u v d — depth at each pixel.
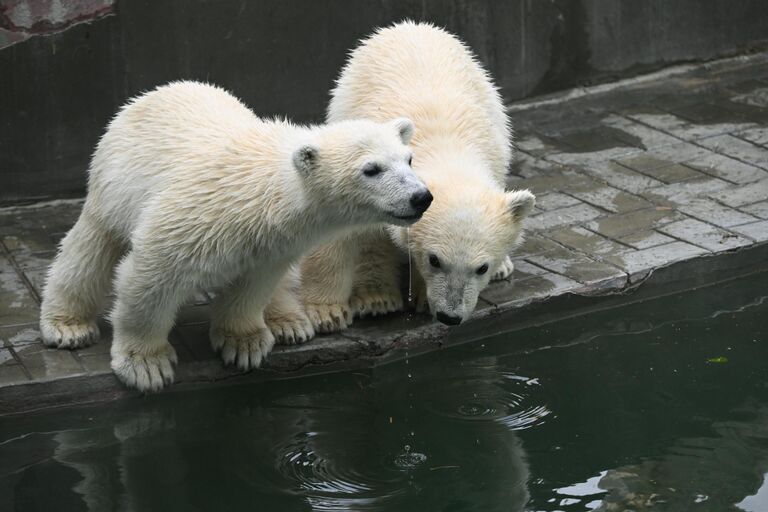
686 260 10.52
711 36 15.12
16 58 11.15
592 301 10.21
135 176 8.53
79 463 8.04
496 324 9.86
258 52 12.39
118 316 8.50
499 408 8.84
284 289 9.36
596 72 14.53
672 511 7.54
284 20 12.41
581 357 9.59
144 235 8.09
